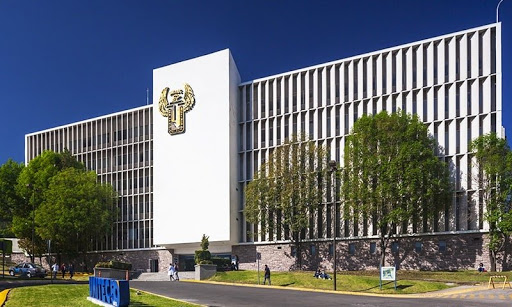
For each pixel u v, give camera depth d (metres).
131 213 65.44
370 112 51.50
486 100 46.28
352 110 52.62
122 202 66.44
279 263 53.72
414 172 42.59
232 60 59.16
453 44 48.41
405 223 46.09
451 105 47.84
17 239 75.62
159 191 60.31
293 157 50.84
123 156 67.44
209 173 57.00
